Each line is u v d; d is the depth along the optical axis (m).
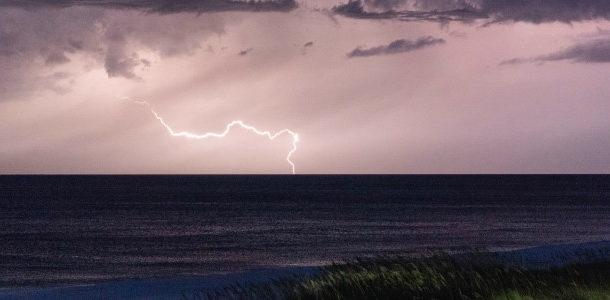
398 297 13.63
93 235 65.94
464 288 13.78
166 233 67.25
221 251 51.34
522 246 49.84
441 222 77.81
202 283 21.31
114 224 78.81
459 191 185.75
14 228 74.25
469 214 91.69
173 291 19.42
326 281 14.56
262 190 197.75
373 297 13.62
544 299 13.28
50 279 38.34
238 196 155.50
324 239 59.25
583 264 19.31
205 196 155.38
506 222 77.00
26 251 53.06
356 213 95.12
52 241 60.59
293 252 49.44
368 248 50.91
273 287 15.35
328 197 149.25
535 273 16.23
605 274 16.05
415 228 69.88
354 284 14.08
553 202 124.06
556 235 59.81
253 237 62.12
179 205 118.00
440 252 17.77
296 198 144.88
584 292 13.62
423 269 15.02
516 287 13.88
